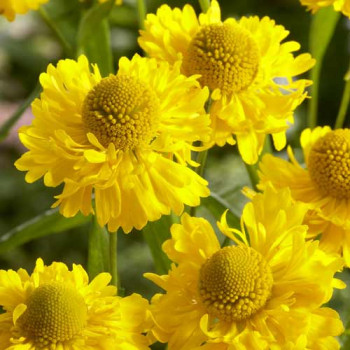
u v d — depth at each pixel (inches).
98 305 15.5
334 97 36.0
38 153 15.8
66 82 16.4
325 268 14.9
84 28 20.6
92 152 15.5
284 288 15.1
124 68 16.5
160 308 15.3
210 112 17.3
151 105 16.0
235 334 15.1
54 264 16.1
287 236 15.4
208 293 15.2
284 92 19.4
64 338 15.4
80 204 15.7
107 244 17.9
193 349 15.0
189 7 18.1
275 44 17.7
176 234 15.3
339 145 17.7
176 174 15.7
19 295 15.7
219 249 15.5
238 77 17.4
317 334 14.8
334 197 17.8
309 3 18.9
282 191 15.5
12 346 15.1
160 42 17.6
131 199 15.7
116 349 15.2
